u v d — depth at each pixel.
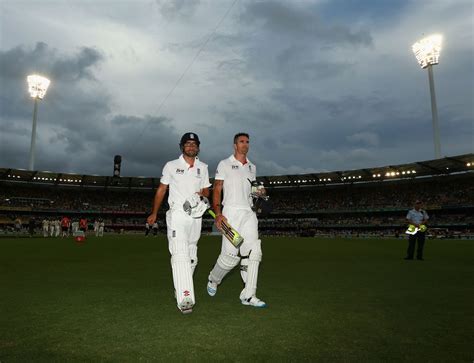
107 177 57.47
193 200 4.08
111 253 12.77
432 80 44.81
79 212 56.16
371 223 49.41
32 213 54.84
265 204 4.59
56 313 3.75
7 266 8.29
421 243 10.77
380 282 6.06
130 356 2.51
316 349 2.65
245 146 4.51
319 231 53.56
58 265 8.59
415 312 3.82
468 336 2.97
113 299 4.51
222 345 2.74
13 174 52.19
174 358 2.47
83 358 2.46
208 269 8.34
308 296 4.76
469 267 8.55
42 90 49.44
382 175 51.66
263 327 3.23
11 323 3.34
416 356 2.52
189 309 3.68
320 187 59.16
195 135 4.32
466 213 45.25
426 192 48.66
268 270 7.96
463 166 44.41
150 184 61.88
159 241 24.06
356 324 3.34
